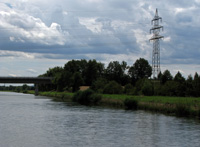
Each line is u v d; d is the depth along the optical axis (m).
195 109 51.03
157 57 100.50
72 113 56.53
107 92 109.75
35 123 42.53
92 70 185.62
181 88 91.50
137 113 56.44
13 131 35.81
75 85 144.88
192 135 33.44
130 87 109.75
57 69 194.25
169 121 44.72
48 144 28.88
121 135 33.44
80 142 29.73
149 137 32.34
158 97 83.94
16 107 70.94
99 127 39.00
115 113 56.62
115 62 197.12
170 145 28.62
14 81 150.50
